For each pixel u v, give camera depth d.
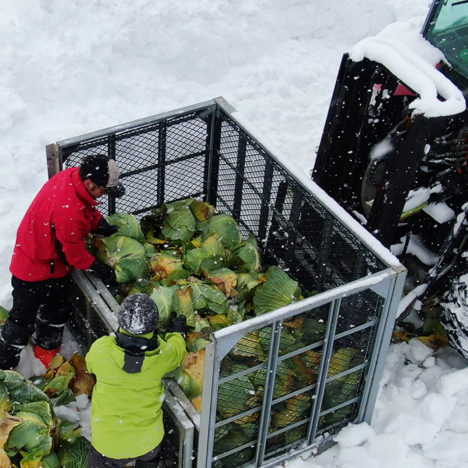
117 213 5.08
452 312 4.66
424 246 5.14
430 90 4.30
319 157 5.10
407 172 4.46
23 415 4.21
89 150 4.92
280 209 5.01
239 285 4.89
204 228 5.23
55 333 4.84
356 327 4.11
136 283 4.82
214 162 5.49
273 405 4.19
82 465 4.30
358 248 4.27
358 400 4.54
